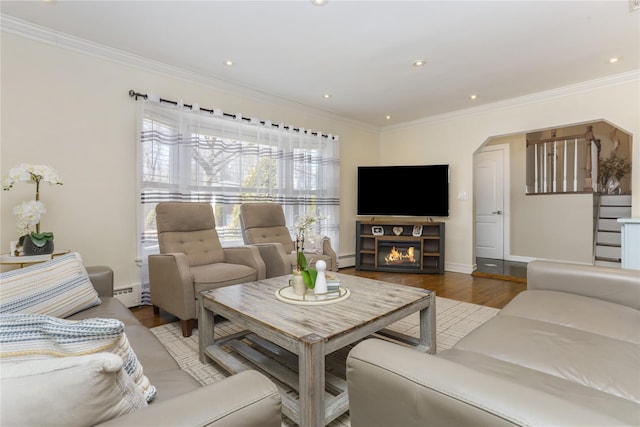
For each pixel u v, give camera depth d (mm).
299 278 1882
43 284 1521
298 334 1332
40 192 2580
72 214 2721
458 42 2736
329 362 1887
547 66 3193
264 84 3668
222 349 2055
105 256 2887
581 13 2316
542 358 1091
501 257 5738
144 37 2668
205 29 2547
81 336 683
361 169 5016
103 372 562
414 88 3793
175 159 3180
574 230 5035
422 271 4625
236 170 3613
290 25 2484
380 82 3609
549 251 5262
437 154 4926
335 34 2619
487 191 5902
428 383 655
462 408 594
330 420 1305
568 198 5082
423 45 2787
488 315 2773
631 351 1133
